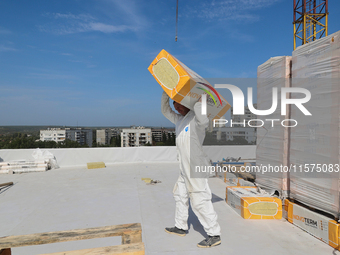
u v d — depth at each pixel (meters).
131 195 5.30
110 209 4.40
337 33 2.73
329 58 2.86
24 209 4.46
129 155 9.97
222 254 2.72
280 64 3.74
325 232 2.95
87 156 9.51
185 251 2.80
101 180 6.89
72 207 4.54
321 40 2.97
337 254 2.69
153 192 5.55
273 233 3.26
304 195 3.30
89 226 3.64
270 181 4.13
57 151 9.21
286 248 2.84
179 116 3.24
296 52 3.42
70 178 7.20
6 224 3.78
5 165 8.11
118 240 3.12
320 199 3.03
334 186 2.82
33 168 8.25
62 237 1.79
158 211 4.26
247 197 3.89
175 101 3.00
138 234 1.85
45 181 6.82
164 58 2.77
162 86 2.81
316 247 2.86
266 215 3.79
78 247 2.96
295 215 3.50
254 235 3.20
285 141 3.71
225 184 6.32
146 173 7.92
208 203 2.93
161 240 3.10
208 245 2.88
